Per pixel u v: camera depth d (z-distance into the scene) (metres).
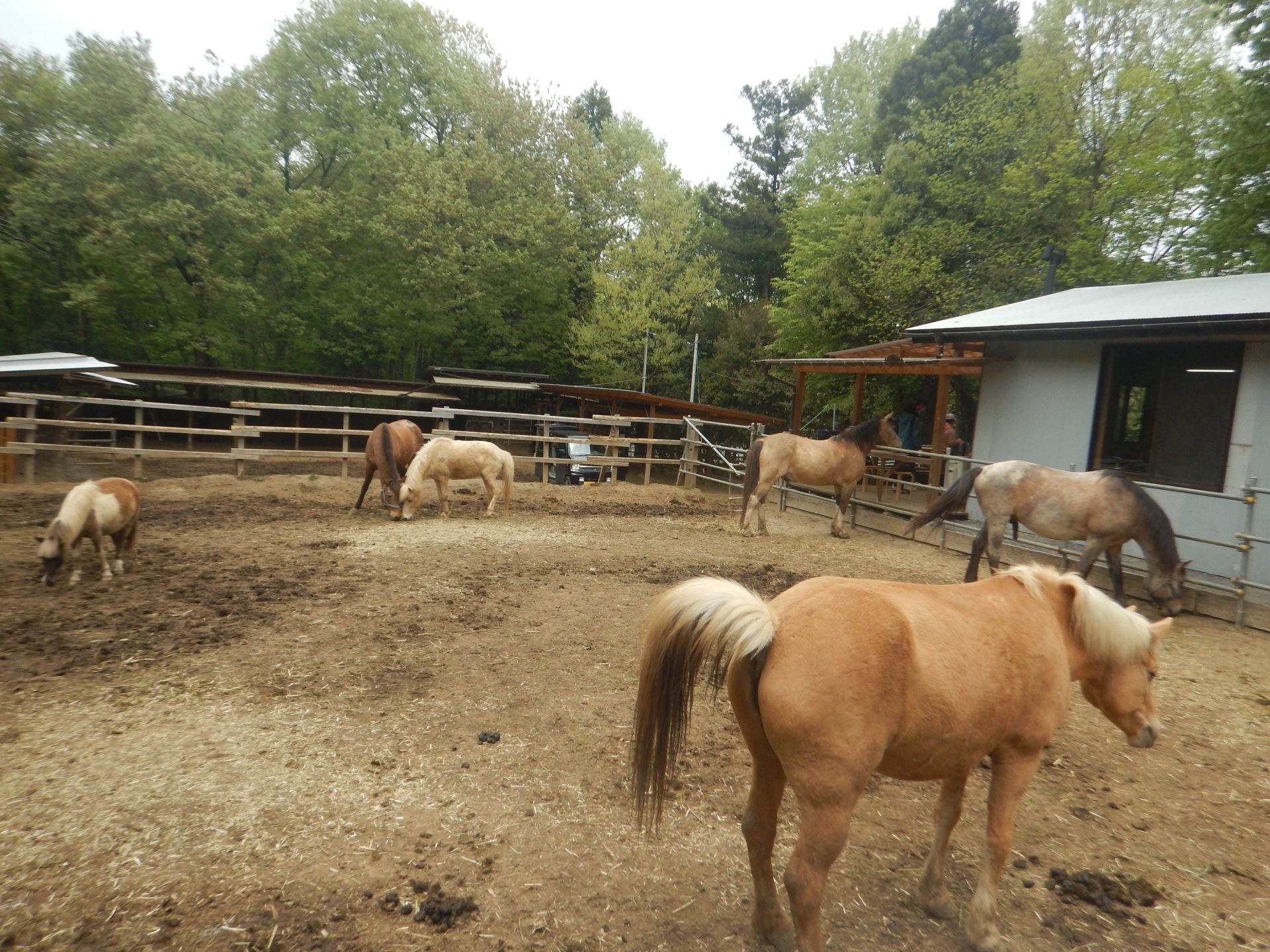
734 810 3.90
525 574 8.28
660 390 33.28
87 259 25.19
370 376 33.41
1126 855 3.73
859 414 16.89
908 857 3.59
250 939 2.81
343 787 3.92
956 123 23.33
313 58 29.23
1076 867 3.61
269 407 15.19
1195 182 18.11
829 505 13.84
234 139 27.50
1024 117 22.84
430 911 3.00
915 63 27.73
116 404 14.44
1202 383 9.01
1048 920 3.19
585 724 4.78
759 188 36.12
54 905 2.95
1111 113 21.92
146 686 5.05
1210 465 8.95
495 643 6.09
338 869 3.26
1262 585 8.00
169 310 27.61
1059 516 7.88
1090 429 10.18
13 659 5.41
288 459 20.33
